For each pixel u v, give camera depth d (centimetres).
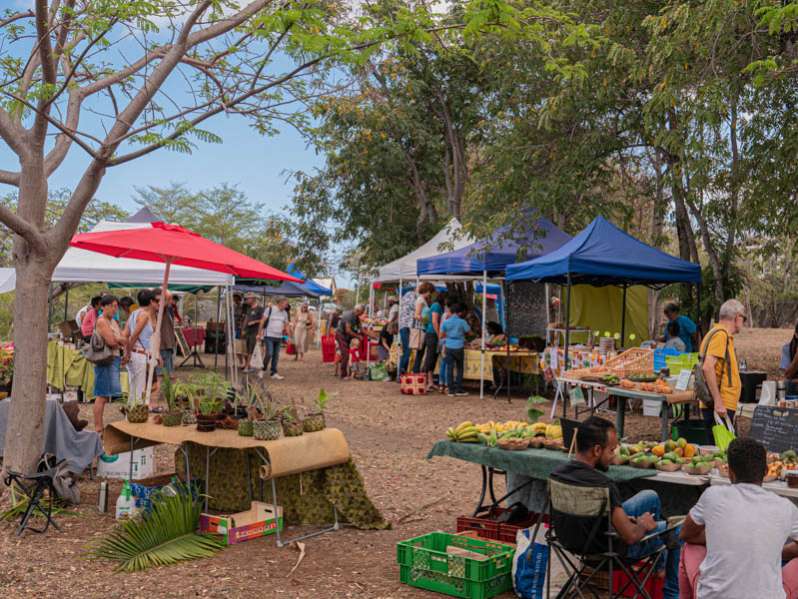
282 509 656
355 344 1916
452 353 1541
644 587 478
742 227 1215
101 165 708
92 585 532
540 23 722
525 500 612
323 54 670
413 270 1809
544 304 1778
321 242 2580
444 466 924
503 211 1513
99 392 970
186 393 697
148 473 820
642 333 1630
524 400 1484
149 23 691
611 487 441
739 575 361
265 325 1891
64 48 727
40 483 655
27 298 718
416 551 534
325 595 517
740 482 381
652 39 1113
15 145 725
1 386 865
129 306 1294
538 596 503
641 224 2050
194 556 592
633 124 1416
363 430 1182
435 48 738
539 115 1466
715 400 726
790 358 1062
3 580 538
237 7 760
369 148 2306
